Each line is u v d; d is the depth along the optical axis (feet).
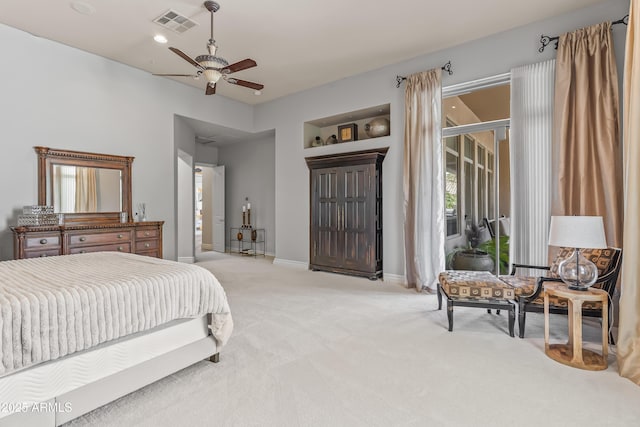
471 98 13.50
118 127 14.83
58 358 4.74
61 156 13.07
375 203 15.33
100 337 5.07
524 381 6.35
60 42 13.00
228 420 5.14
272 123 20.29
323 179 17.33
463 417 5.22
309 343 8.13
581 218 7.32
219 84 17.49
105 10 10.82
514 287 8.72
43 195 12.54
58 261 7.72
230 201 26.55
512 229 11.63
